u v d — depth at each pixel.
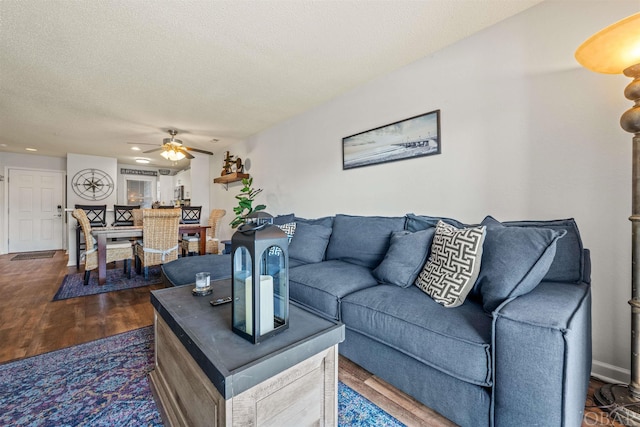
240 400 0.80
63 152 5.90
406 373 1.31
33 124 3.96
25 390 1.43
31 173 6.18
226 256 2.64
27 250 6.14
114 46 2.16
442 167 2.23
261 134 4.46
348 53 2.29
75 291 3.12
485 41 1.99
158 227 3.62
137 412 1.28
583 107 1.60
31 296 2.95
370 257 2.19
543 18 1.73
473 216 2.05
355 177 2.96
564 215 1.66
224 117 3.81
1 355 1.77
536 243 1.24
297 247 2.57
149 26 1.93
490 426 1.03
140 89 2.91
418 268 1.67
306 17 1.85
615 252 1.50
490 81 1.96
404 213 2.49
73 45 2.14
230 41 2.11
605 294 1.53
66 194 6.34
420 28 1.98
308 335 1.01
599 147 1.55
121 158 6.46
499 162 1.92
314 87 2.92
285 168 3.98
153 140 4.89
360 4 1.74
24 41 2.08
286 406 0.92
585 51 1.22
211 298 1.40
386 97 2.64
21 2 1.69
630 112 1.23
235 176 4.86
